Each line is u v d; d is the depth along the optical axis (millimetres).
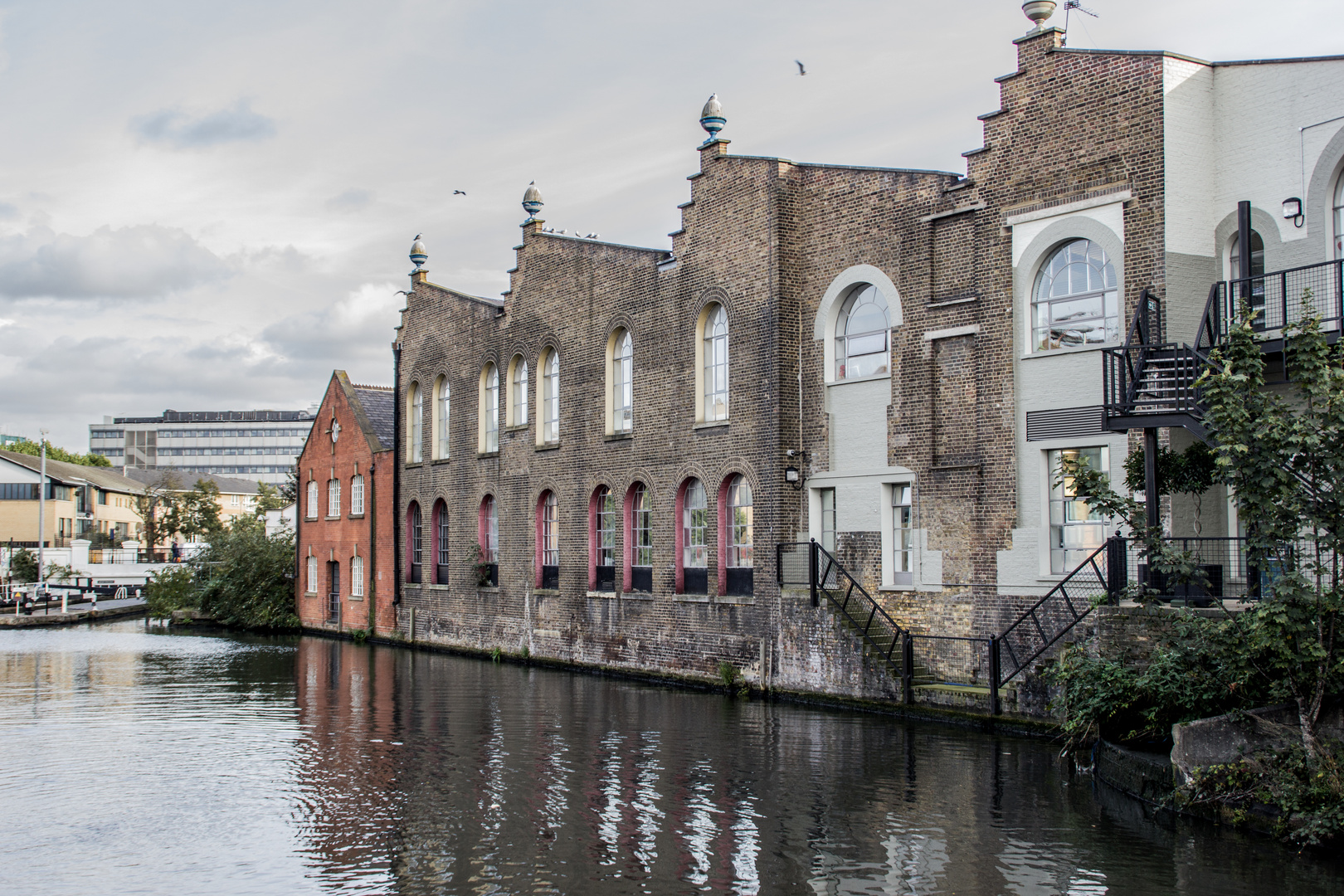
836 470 22297
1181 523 16828
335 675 28000
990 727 17906
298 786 14750
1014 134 19234
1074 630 16656
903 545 21172
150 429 178000
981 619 19391
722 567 24281
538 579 30734
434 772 15484
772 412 22922
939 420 20344
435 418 36688
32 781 15320
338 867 11273
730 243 24266
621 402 28000
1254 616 12148
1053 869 10781
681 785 14352
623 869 11047
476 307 34219
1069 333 18531
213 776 15523
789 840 11844
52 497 84375
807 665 21578
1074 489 15555
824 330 22625
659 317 26391
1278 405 12273
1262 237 16906
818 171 22859
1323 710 12242
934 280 20516
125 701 23328
